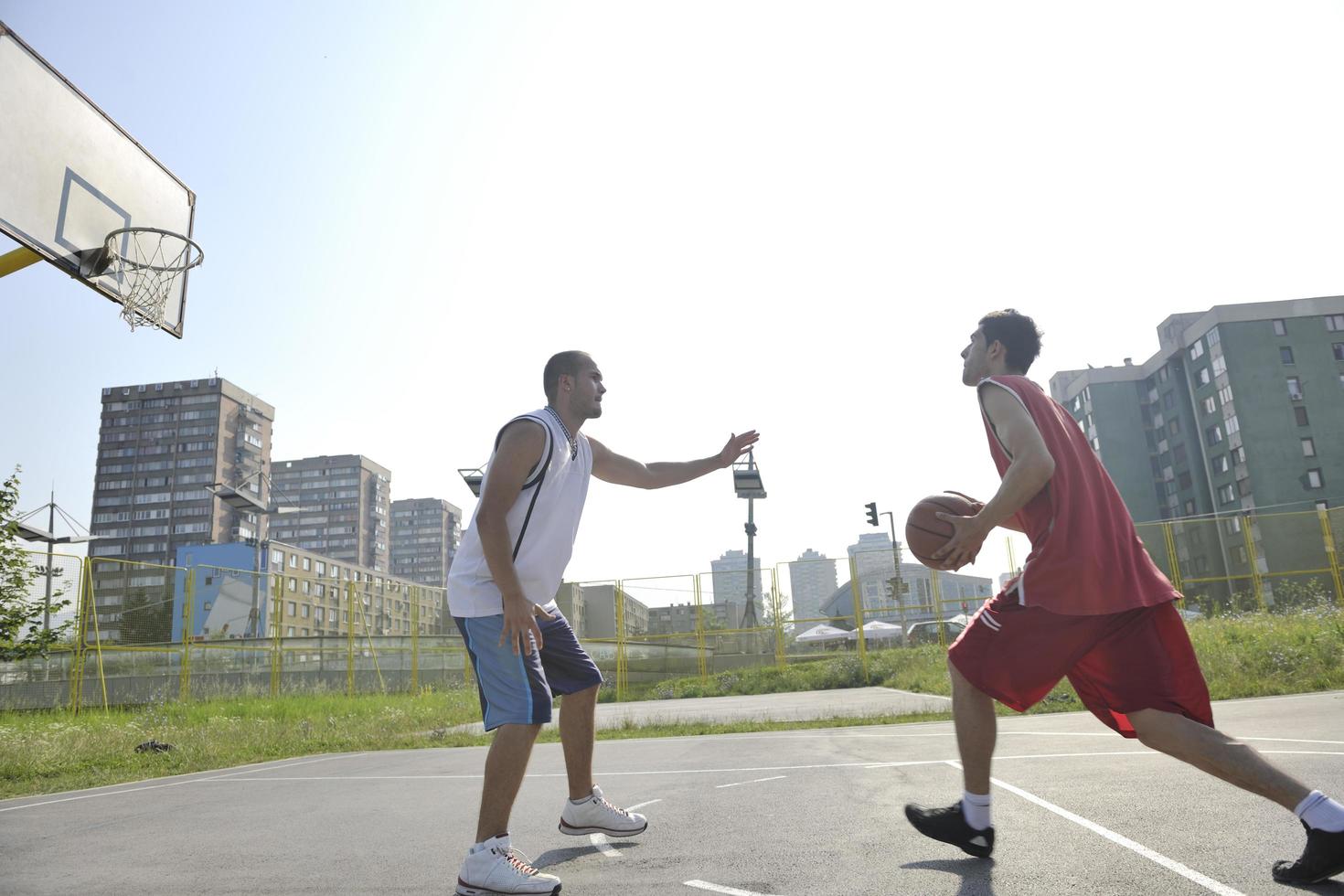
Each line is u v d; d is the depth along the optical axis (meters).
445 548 170.88
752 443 3.78
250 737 10.17
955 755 5.34
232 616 21.70
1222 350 61.62
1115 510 2.53
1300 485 58.78
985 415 2.64
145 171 9.19
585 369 3.12
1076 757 4.93
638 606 22.27
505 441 2.87
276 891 2.73
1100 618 2.40
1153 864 2.40
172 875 3.05
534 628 2.73
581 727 3.18
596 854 3.04
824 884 2.42
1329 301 61.31
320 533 144.62
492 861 2.50
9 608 15.15
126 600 17.52
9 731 9.62
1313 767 3.84
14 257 7.84
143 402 117.69
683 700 18.00
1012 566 21.89
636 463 3.56
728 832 3.29
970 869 2.49
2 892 2.86
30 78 7.90
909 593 23.94
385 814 4.36
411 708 15.32
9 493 15.43
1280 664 11.45
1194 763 2.32
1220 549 24.95
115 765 8.09
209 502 113.75
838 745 6.68
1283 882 2.15
